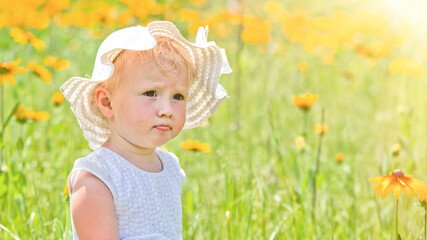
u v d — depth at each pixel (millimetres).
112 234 1815
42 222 2709
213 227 3068
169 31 1957
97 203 1818
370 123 5617
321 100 6262
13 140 3920
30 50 6582
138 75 1856
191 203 3203
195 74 2191
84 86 1955
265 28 5840
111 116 1933
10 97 4992
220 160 3914
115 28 6488
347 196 3516
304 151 3596
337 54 7348
